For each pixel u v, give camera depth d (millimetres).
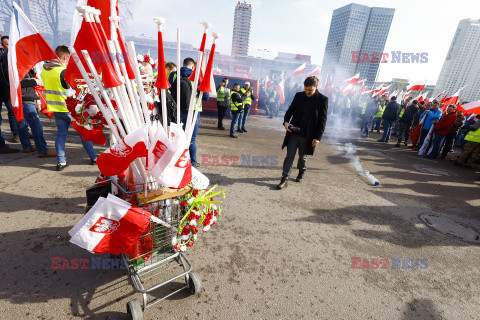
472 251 3008
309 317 1907
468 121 8070
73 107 1940
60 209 2883
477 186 5496
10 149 4402
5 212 2713
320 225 3236
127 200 1721
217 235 2770
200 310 1850
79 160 4359
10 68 2289
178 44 1636
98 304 1806
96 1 1473
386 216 3680
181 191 1777
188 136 1811
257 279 2217
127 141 1411
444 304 2174
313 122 3932
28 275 1979
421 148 8188
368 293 2209
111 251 1543
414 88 14000
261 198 3807
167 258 1856
